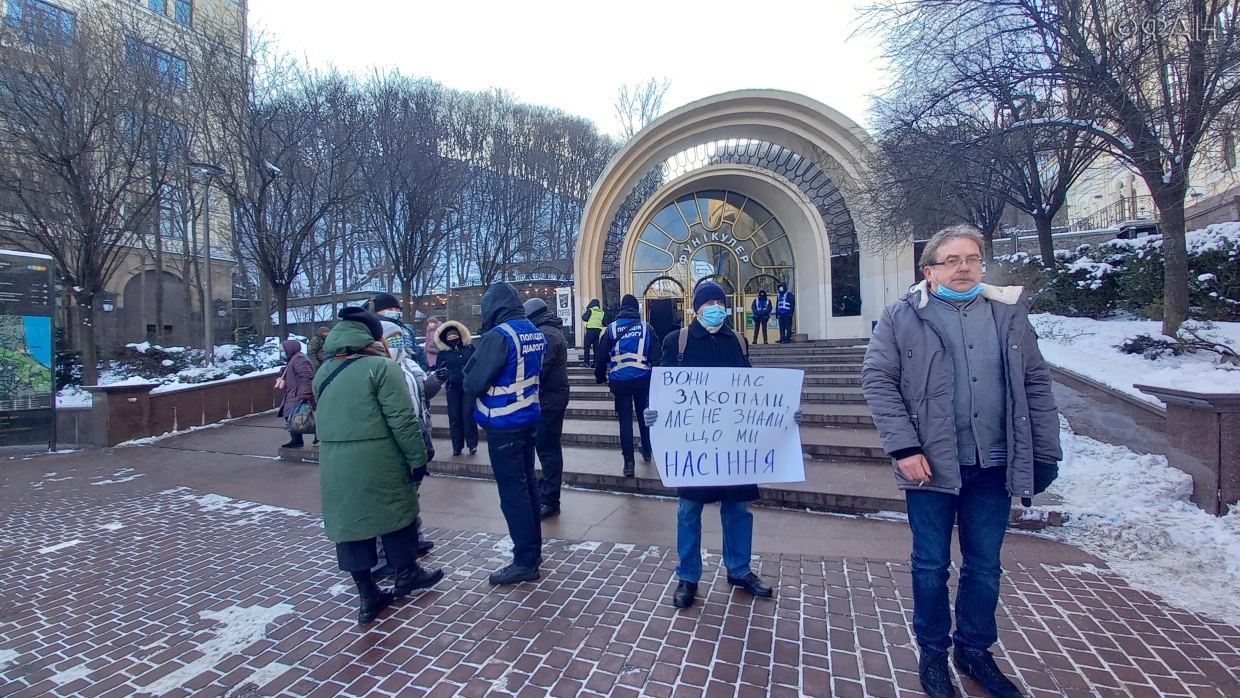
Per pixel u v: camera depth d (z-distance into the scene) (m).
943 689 2.39
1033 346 2.40
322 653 2.99
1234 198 12.93
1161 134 7.60
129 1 14.50
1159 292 9.54
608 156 38.28
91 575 4.19
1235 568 3.44
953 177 9.34
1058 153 9.38
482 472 6.48
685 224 18.08
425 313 27.88
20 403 9.27
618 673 2.69
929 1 8.34
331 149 15.95
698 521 3.33
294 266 15.59
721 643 2.90
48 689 2.77
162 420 10.41
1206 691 2.43
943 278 2.44
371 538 3.22
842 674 2.62
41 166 12.78
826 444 6.25
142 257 21.14
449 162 21.36
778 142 16.50
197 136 15.49
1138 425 5.50
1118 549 3.87
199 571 4.19
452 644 3.02
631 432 5.69
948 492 2.33
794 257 18.19
